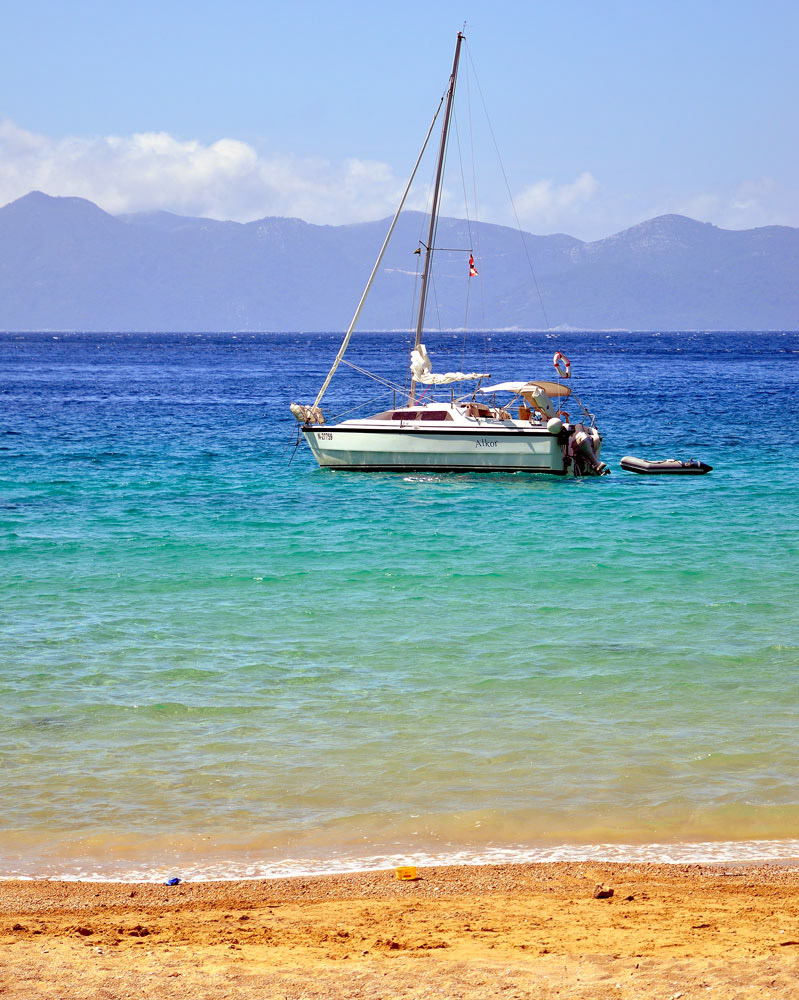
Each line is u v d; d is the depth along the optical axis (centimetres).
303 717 2345
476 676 2633
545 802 1916
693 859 1695
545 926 1368
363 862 1689
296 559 4075
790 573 3772
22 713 2361
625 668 2689
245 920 1420
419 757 2120
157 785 1989
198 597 3462
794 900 1472
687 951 1245
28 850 1730
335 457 6394
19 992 1152
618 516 5038
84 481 6172
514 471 6200
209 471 6631
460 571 3856
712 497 5581
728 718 2336
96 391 15562
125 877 1634
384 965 1223
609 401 13275
